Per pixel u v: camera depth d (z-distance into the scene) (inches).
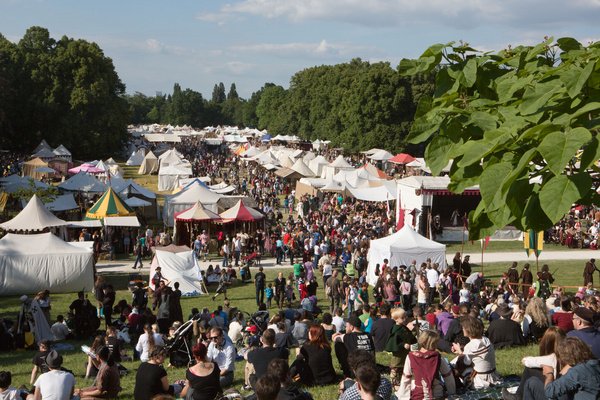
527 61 280.7
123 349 674.2
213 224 1605.6
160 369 358.6
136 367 599.5
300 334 599.5
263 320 685.9
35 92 3651.6
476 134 245.8
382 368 461.7
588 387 235.0
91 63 3703.3
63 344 748.6
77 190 1966.0
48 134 3659.0
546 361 286.5
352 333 437.7
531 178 209.9
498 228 221.0
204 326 630.5
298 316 618.2
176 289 790.5
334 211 1959.9
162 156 3056.1
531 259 1396.4
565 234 1568.7
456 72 272.1
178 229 1589.6
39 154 3193.9
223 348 476.1
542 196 191.6
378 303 917.2
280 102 6200.8
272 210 2059.5
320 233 1536.7
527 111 228.5
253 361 410.0
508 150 223.9
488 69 281.4
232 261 1453.0
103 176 2500.0
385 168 3257.9
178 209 1706.4
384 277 981.8
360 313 639.8
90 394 421.4
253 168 3321.9
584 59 250.1
